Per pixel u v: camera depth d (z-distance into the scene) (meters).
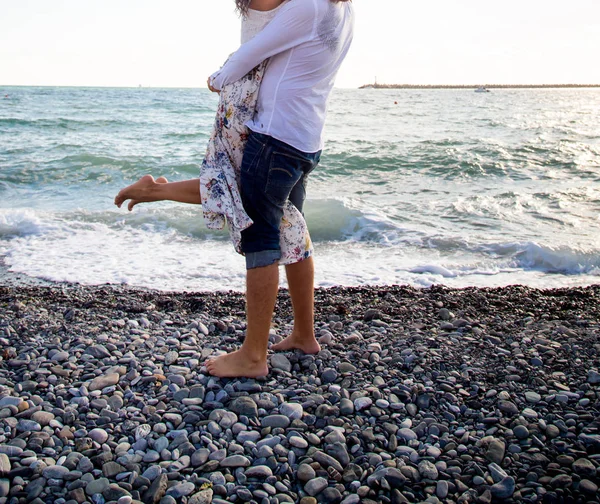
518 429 2.27
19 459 2.06
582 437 2.21
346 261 5.68
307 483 1.96
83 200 8.59
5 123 19.73
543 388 2.62
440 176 10.80
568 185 9.73
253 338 2.60
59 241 6.23
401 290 4.57
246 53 2.18
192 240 6.37
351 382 2.66
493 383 2.67
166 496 1.89
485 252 5.95
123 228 6.77
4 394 2.51
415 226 6.89
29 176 10.20
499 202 8.23
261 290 2.50
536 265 5.64
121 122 21.47
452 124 23.73
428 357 2.93
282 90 2.23
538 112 34.53
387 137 17.44
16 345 3.12
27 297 4.27
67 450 2.13
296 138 2.28
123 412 2.39
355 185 9.92
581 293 4.57
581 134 18.05
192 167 11.14
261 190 2.32
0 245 6.05
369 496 1.93
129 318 3.68
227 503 1.87
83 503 1.86
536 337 3.23
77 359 2.92
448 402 2.49
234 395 2.52
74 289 4.64
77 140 15.59
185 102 37.19
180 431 2.25
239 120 2.32
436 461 2.11
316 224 6.80
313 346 2.95
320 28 2.18
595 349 3.06
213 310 4.02
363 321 3.68
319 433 2.26
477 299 4.28
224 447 2.18
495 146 14.25
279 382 2.66
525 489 1.94
